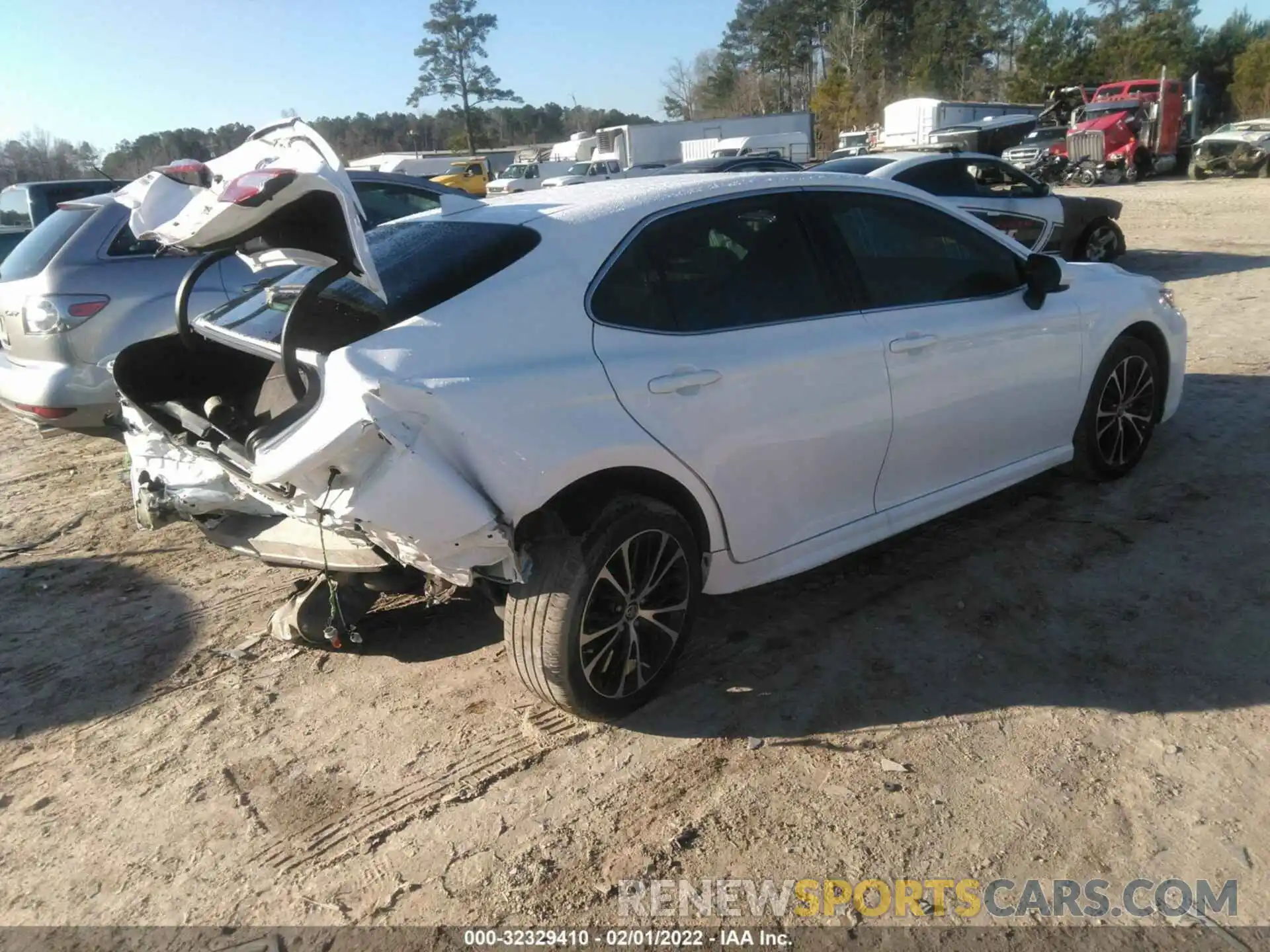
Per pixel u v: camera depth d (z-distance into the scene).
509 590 3.07
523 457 2.80
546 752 3.14
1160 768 2.89
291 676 3.67
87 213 6.00
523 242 3.17
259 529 3.48
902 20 72.50
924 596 4.00
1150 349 4.98
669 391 3.14
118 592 4.47
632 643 3.21
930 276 4.08
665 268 3.34
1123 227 16.88
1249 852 2.56
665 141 38.59
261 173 2.68
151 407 3.61
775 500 3.51
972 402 4.09
